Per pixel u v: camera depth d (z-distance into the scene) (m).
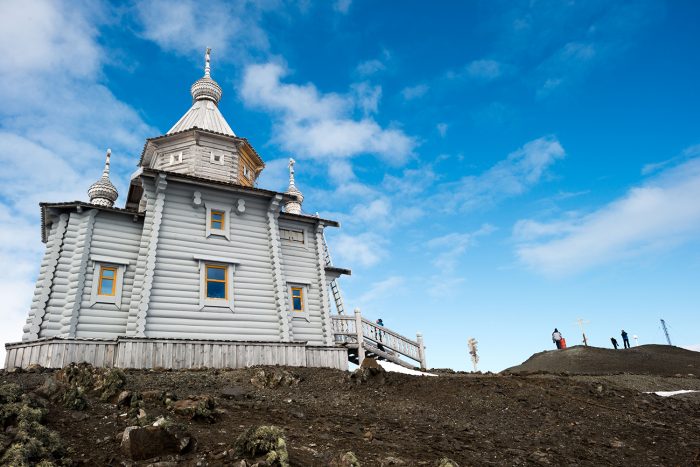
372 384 12.89
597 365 25.89
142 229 17.77
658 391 14.54
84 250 16.20
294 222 20.98
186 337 16.20
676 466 8.09
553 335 34.97
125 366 13.85
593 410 11.47
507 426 10.07
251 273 18.41
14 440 5.57
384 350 23.11
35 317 15.06
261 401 10.34
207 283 17.42
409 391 12.59
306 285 20.20
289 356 17.12
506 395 12.34
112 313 16.05
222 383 11.70
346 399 11.47
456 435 9.06
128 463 5.53
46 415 6.73
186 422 7.45
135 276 16.17
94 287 16.05
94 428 6.68
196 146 20.73
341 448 7.21
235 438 6.87
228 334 17.05
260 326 17.84
